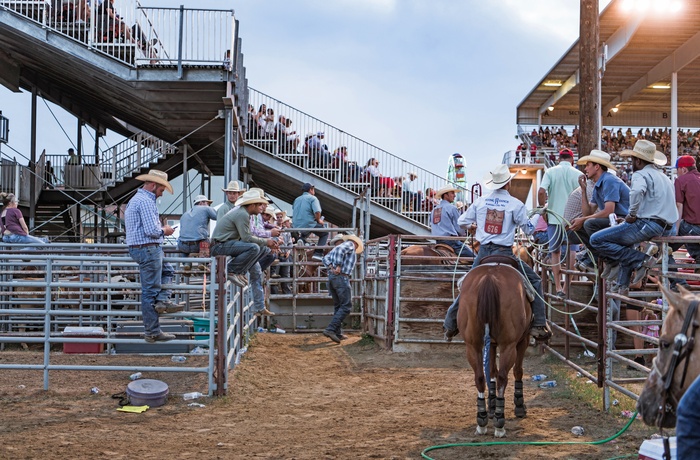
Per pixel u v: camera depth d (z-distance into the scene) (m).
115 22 19.58
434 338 14.50
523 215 8.64
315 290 19.92
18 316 14.84
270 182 28.25
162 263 10.39
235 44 19.48
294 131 23.98
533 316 8.51
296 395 10.82
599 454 7.41
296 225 19.47
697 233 10.90
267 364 13.29
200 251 13.22
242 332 14.12
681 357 4.18
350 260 16.16
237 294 12.86
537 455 7.37
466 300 8.01
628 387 10.52
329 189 23.75
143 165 26.20
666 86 36.97
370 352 14.81
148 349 12.91
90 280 14.70
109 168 26.08
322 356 14.56
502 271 8.15
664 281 8.32
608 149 38.47
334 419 9.24
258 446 7.80
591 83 14.82
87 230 32.09
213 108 20.41
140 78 18.88
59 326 14.84
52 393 10.25
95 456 7.23
